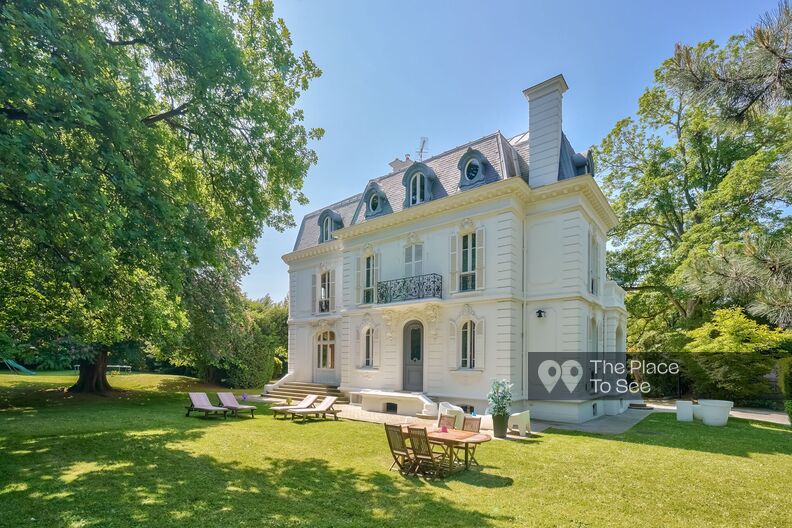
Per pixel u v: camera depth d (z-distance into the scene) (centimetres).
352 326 1783
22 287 898
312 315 2159
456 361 1434
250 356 2666
